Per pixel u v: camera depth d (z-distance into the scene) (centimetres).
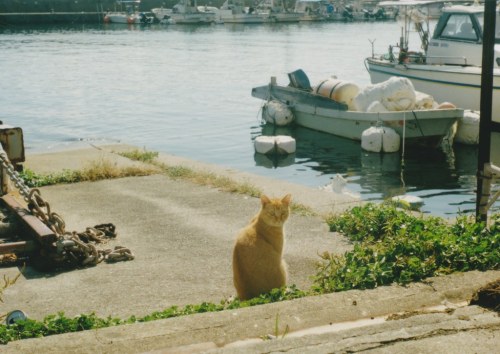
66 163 1328
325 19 10681
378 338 384
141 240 813
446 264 570
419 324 411
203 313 462
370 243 733
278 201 559
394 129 1919
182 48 5828
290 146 1952
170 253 758
